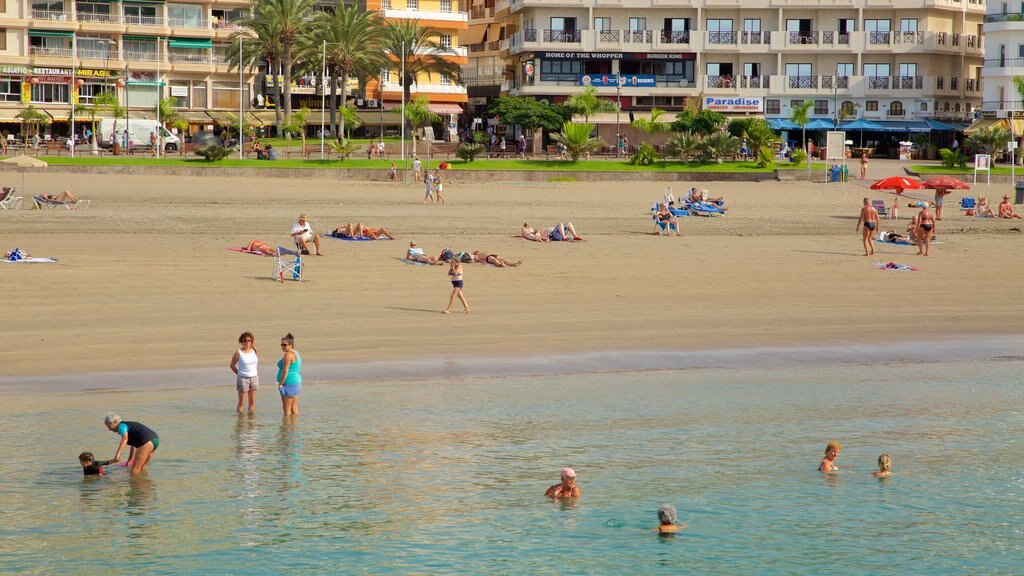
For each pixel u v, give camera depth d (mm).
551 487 17031
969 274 39094
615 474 17828
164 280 33219
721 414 21219
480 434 19625
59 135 108375
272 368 23875
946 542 15625
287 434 19344
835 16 106625
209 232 45188
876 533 15852
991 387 23703
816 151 98562
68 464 17547
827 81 106375
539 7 104750
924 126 105062
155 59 111000
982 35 110875
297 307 30047
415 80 115500
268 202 61531
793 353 26516
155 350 24891
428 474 17594
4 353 24141
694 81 106125
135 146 97438
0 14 105625
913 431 20469
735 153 90562
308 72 107062
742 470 18188
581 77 105062
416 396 21969
